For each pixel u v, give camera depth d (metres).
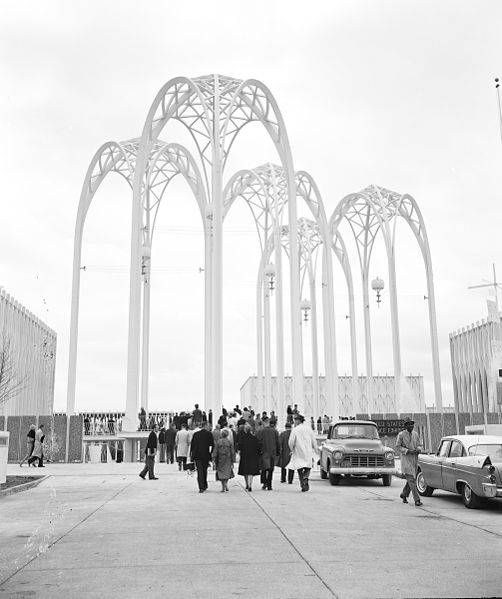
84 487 20.05
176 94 38.81
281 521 12.59
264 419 26.59
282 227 56.28
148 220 50.22
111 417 61.06
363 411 84.75
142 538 10.71
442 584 7.49
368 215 55.97
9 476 23.73
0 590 7.38
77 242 44.00
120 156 45.69
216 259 34.41
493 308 44.19
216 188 34.97
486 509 14.51
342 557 9.05
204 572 8.18
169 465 31.42
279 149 39.03
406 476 15.41
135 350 37.44
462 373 72.50
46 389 69.88
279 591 7.20
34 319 65.19
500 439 15.65
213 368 33.72
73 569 8.44
